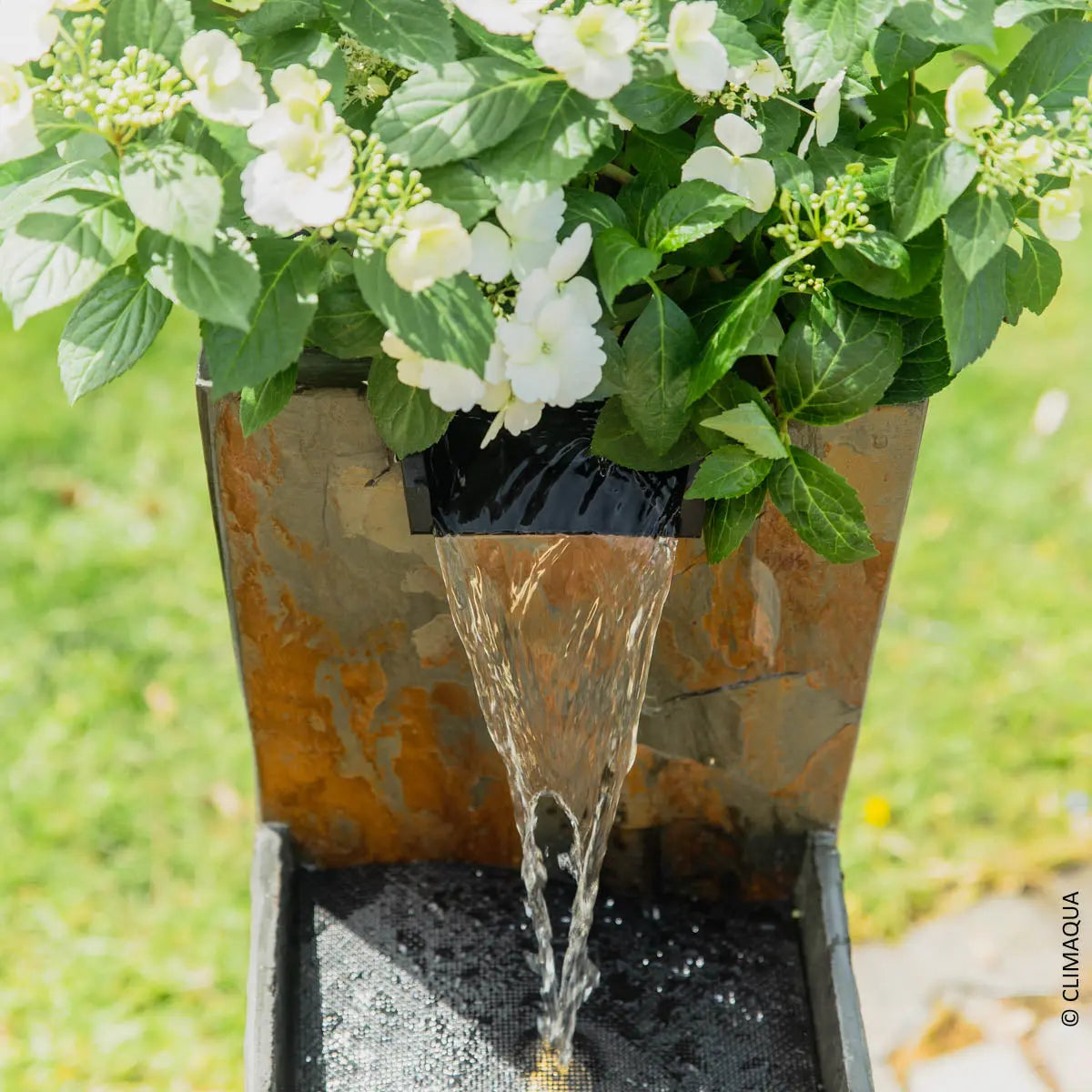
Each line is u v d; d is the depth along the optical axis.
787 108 1.30
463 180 1.18
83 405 3.34
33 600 2.94
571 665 1.56
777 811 1.88
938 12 1.21
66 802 2.62
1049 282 1.35
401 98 1.17
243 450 1.47
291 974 1.85
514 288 1.27
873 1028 2.33
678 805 1.88
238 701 2.80
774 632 1.66
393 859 1.99
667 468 1.36
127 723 2.75
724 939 1.95
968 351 1.21
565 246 1.19
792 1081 1.79
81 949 2.42
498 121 1.17
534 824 1.85
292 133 1.10
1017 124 1.18
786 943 1.94
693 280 1.36
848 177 1.23
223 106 1.12
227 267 1.13
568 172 1.17
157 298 1.24
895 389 1.39
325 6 1.23
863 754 2.71
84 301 1.23
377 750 1.82
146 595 2.97
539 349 1.21
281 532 1.55
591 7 1.13
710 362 1.23
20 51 1.10
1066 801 2.64
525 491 1.42
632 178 1.33
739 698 1.74
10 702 2.77
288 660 1.70
